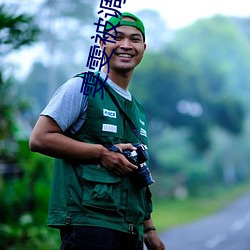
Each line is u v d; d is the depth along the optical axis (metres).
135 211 5.76
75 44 83.94
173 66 85.31
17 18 9.91
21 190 17.98
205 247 26.23
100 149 5.63
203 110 90.50
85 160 5.66
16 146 18.77
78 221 5.55
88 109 5.73
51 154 5.65
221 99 94.50
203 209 57.94
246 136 116.38
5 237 15.05
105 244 5.54
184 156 92.56
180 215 50.00
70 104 5.70
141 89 84.06
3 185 18.25
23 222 16.00
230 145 110.94
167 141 93.19
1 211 17.23
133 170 5.71
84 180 5.61
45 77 83.69
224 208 58.66
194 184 87.62
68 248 5.56
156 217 47.38
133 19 6.06
